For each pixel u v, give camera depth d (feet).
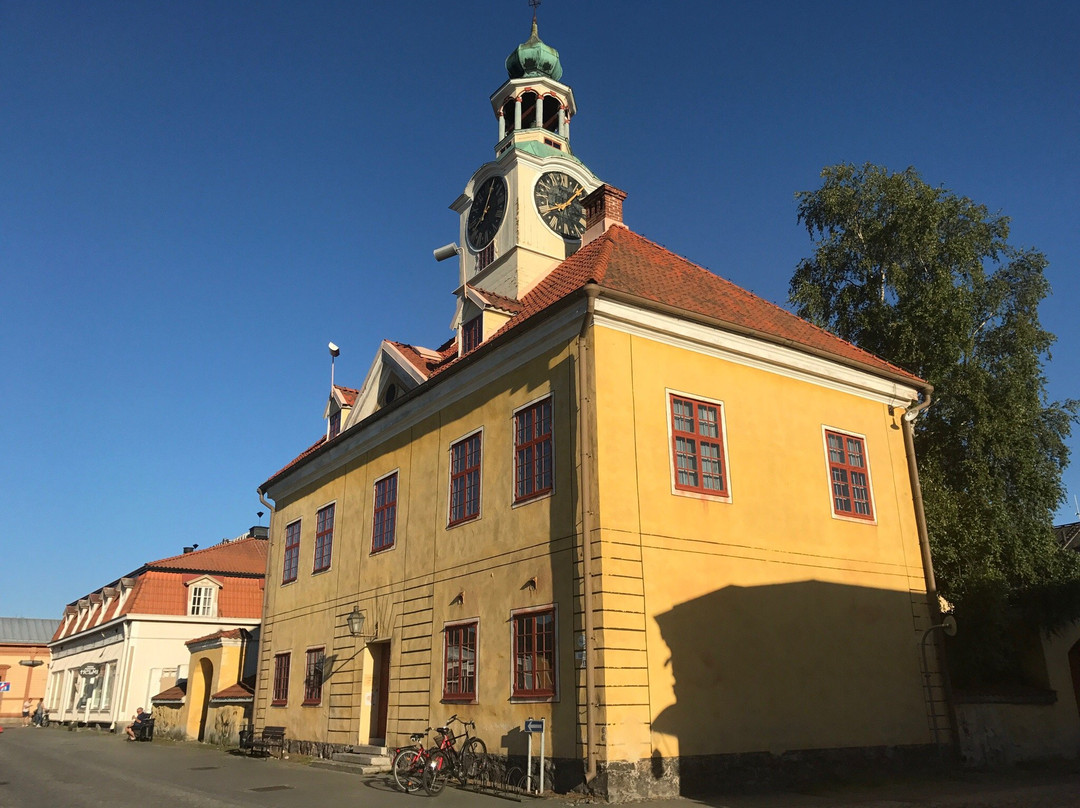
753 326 55.98
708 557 47.67
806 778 47.50
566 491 46.32
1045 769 57.16
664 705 42.88
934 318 73.97
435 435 60.54
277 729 70.28
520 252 76.95
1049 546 68.90
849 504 57.36
